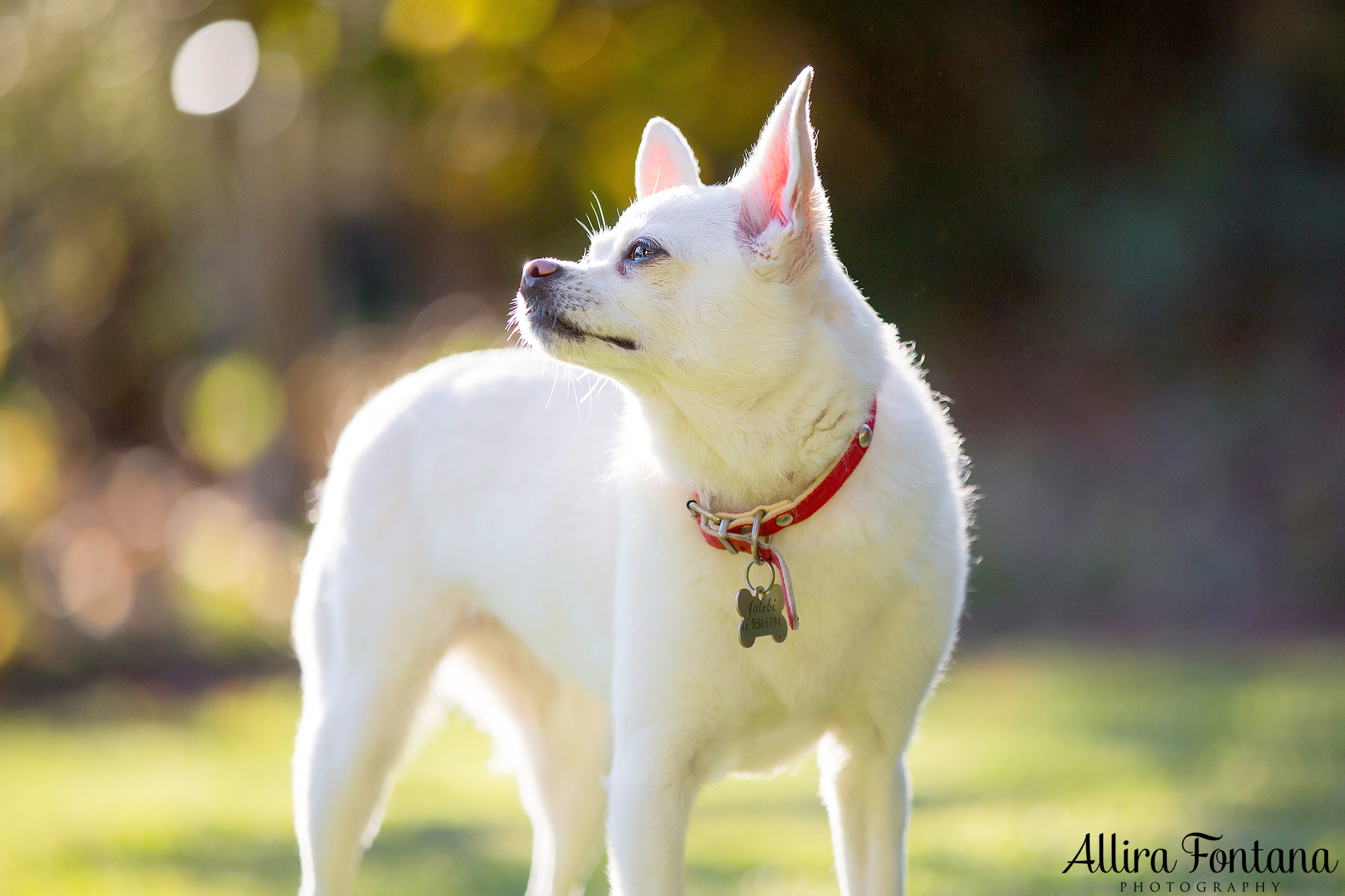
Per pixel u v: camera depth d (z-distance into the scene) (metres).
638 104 15.91
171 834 7.13
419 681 4.72
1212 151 14.80
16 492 13.03
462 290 18.36
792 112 3.65
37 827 7.34
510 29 15.43
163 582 13.48
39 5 15.12
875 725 4.02
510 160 16.86
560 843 5.03
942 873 5.55
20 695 11.86
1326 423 13.49
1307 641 11.45
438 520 4.65
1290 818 6.17
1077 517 13.63
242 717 10.73
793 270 3.71
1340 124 14.70
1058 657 11.48
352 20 15.56
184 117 15.62
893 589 3.80
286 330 16.56
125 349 17.58
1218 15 14.77
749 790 8.26
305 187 16.72
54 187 15.73
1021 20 15.20
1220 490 13.41
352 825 4.63
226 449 17.02
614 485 4.26
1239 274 14.65
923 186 15.42
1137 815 6.41
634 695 3.91
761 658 3.84
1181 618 12.62
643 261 3.81
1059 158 15.40
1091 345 15.07
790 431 3.76
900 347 4.20
